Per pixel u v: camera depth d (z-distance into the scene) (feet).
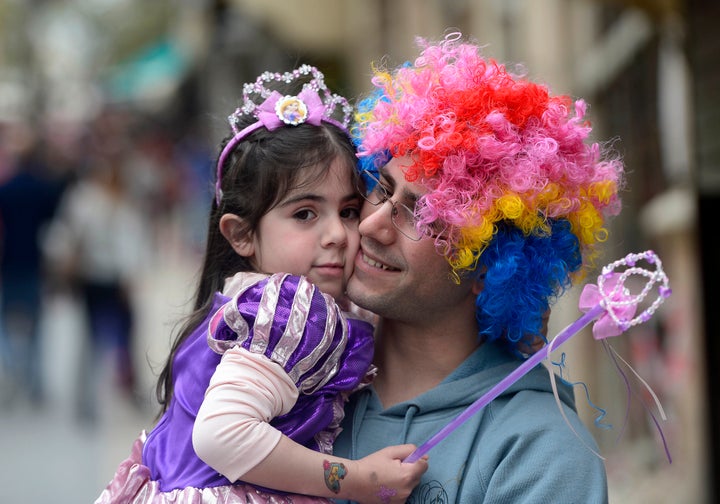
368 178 13.94
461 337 13.67
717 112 25.86
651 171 38.81
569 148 13.14
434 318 13.48
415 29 76.33
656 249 38.01
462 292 13.34
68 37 220.02
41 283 52.42
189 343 13.89
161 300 78.48
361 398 13.96
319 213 14.07
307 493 12.55
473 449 12.80
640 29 37.55
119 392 50.39
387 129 13.17
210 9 113.50
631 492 33.63
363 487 12.46
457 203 12.66
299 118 14.21
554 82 48.39
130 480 13.15
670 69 34.71
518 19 53.98
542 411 12.71
